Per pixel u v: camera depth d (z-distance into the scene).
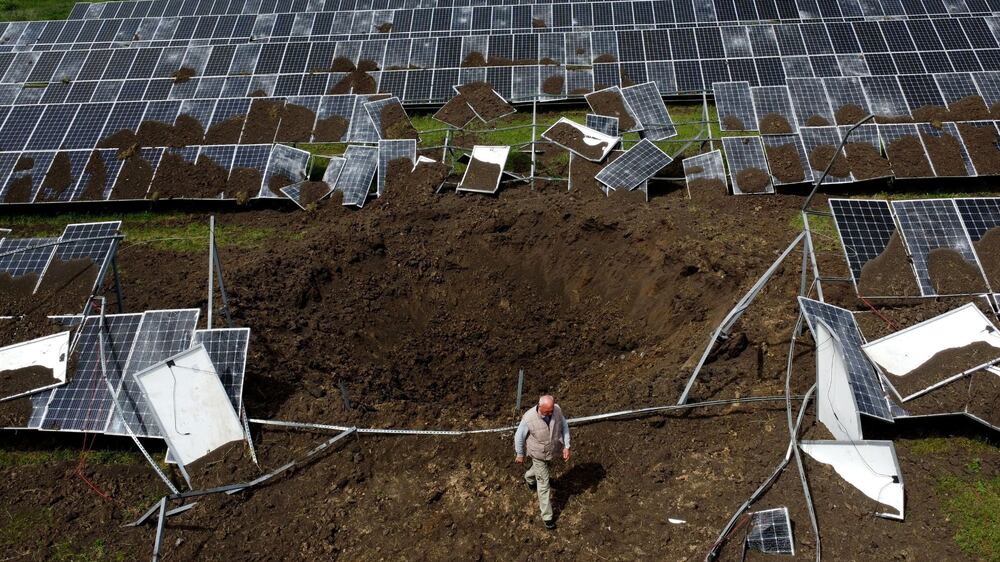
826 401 13.18
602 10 34.16
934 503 12.01
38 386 14.67
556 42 30.73
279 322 17.16
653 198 23.53
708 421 13.45
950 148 22.16
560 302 19.17
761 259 17.81
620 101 26.23
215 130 26.67
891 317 15.25
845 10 32.47
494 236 20.14
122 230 23.70
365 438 13.84
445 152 25.27
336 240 20.14
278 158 24.58
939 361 13.80
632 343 17.33
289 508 12.72
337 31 35.34
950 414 13.24
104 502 13.50
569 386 16.47
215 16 37.03
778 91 25.47
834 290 16.61
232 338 14.80
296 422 14.04
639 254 18.83
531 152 26.16
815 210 21.91
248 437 13.67
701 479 12.41
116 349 15.13
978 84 24.73
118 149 25.25
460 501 12.64
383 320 18.75
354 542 12.12
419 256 20.12
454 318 19.03
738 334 15.18
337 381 15.80
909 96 24.73
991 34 28.86
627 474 12.75
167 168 24.48
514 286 19.53
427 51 31.25
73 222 24.22
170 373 13.59
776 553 10.98
